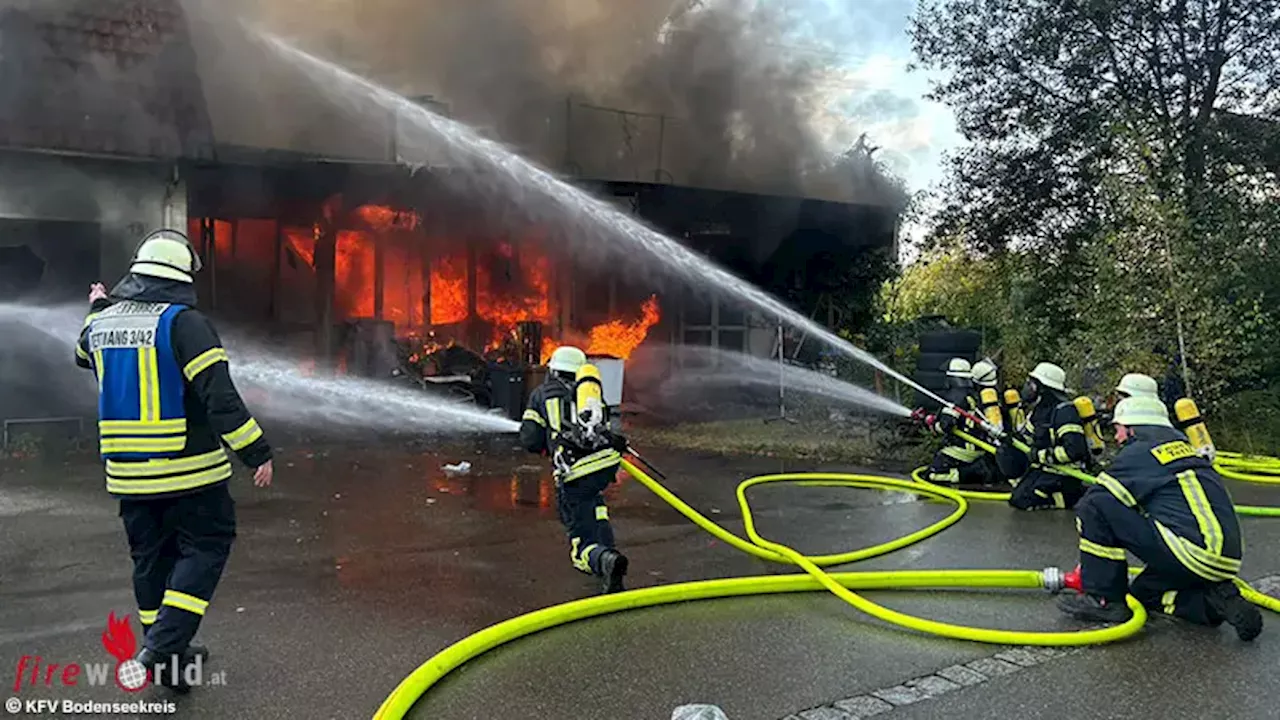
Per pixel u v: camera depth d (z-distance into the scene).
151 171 10.39
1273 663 4.14
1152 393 4.89
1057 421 7.27
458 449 9.98
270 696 3.64
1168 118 12.05
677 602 4.91
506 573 5.40
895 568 5.76
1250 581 5.59
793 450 10.44
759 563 5.77
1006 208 13.76
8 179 9.68
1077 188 13.16
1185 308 10.41
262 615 4.59
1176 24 12.11
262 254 13.39
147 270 3.69
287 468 8.70
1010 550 6.21
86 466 8.73
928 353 11.21
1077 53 12.80
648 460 9.88
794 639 4.38
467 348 14.06
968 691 3.79
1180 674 4.01
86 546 5.86
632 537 6.40
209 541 3.70
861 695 3.74
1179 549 4.50
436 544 6.04
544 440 5.25
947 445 8.62
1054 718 3.55
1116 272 10.76
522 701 3.63
